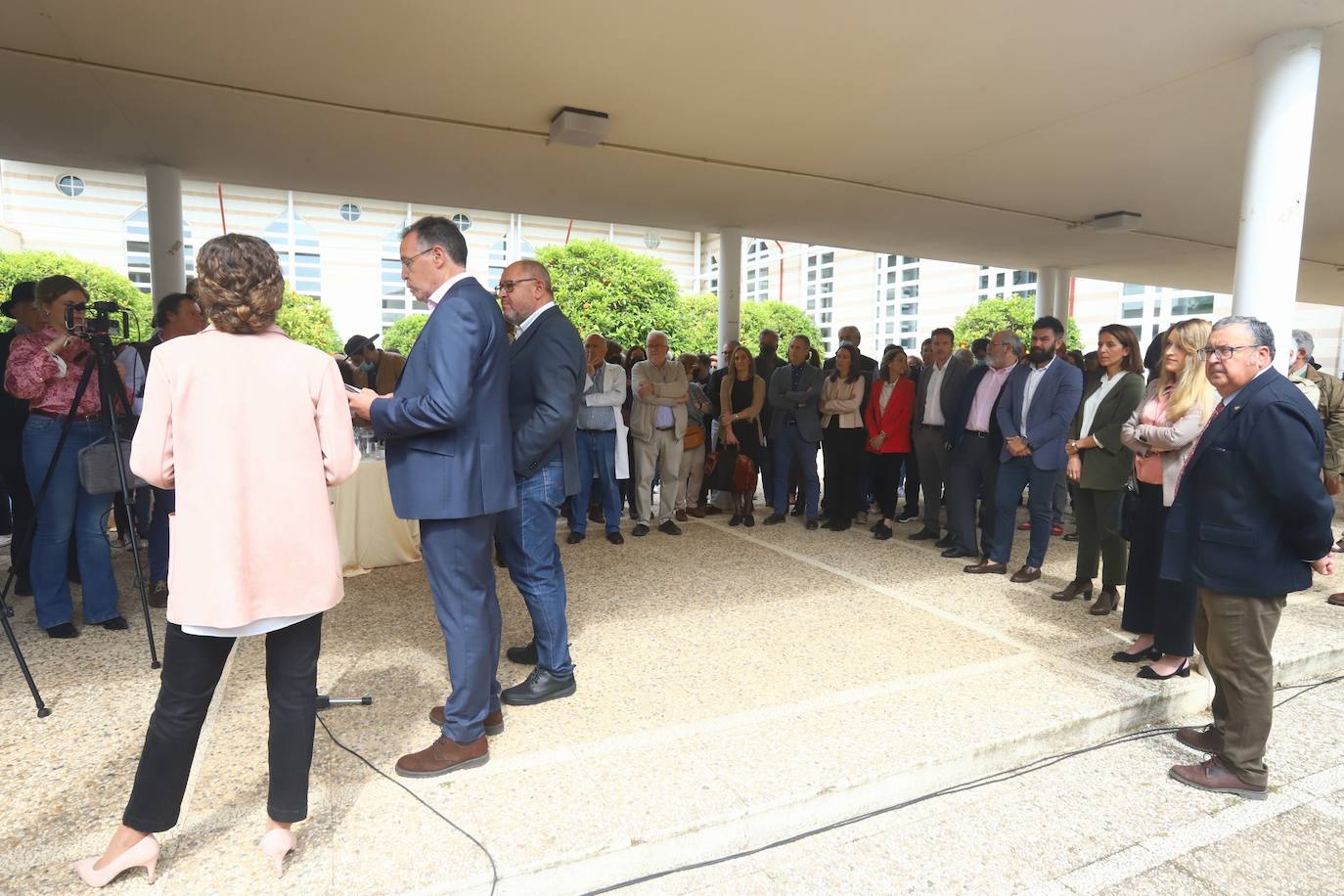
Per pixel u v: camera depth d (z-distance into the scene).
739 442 6.45
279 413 1.81
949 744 2.70
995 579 4.89
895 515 7.07
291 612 1.83
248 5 3.61
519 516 2.88
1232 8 3.51
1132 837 2.40
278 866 1.95
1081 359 7.17
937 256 11.16
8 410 4.14
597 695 3.07
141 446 1.72
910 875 2.19
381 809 2.23
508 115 5.23
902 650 3.62
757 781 2.43
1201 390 3.09
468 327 2.21
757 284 64.44
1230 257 10.88
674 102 4.95
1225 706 2.79
